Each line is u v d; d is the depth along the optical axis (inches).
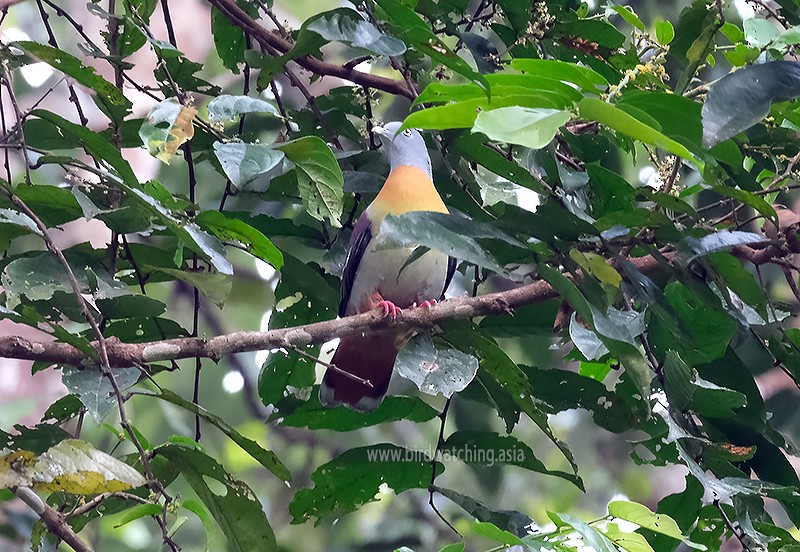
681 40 280.5
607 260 245.0
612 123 179.9
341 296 311.4
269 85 302.0
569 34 298.2
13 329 423.2
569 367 480.4
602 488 513.3
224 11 287.3
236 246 234.5
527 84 187.6
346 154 298.5
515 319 272.8
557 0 294.4
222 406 479.5
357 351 279.3
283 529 471.2
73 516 206.1
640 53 297.0
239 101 236.5
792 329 260.5
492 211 269.7
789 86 193.9
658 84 258.4
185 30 480.1
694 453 244.1
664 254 261.6
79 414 250.5
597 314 215.3
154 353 222.1
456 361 245.6
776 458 253.4
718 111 190.5
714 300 237.5
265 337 232.4
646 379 215.5
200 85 279.9
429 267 317.7
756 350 366.9
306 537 456.4
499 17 309.4
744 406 255.1
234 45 311.3
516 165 248.2
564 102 185.5
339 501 264.2
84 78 235.5
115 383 203.3
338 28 245.4
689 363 253.9
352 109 306.7
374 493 264.1
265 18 472.1
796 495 231.1
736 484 224.8
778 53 267.0
